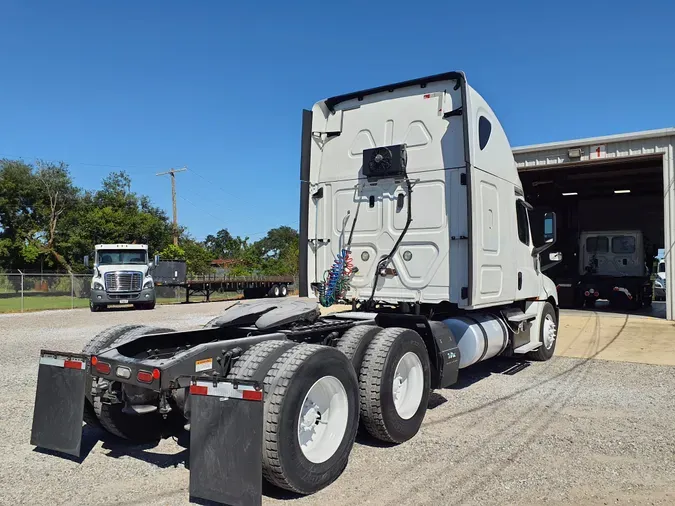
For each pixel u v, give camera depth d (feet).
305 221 23.79
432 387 19.35
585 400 22.31
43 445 14.49
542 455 15.88
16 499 12.94
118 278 74.69
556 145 55.72
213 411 11.82
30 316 64.90
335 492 13.35
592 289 68.13
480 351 22.84
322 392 13.85
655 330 45.83
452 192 20.98
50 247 152.76
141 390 14.87
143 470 14.85
